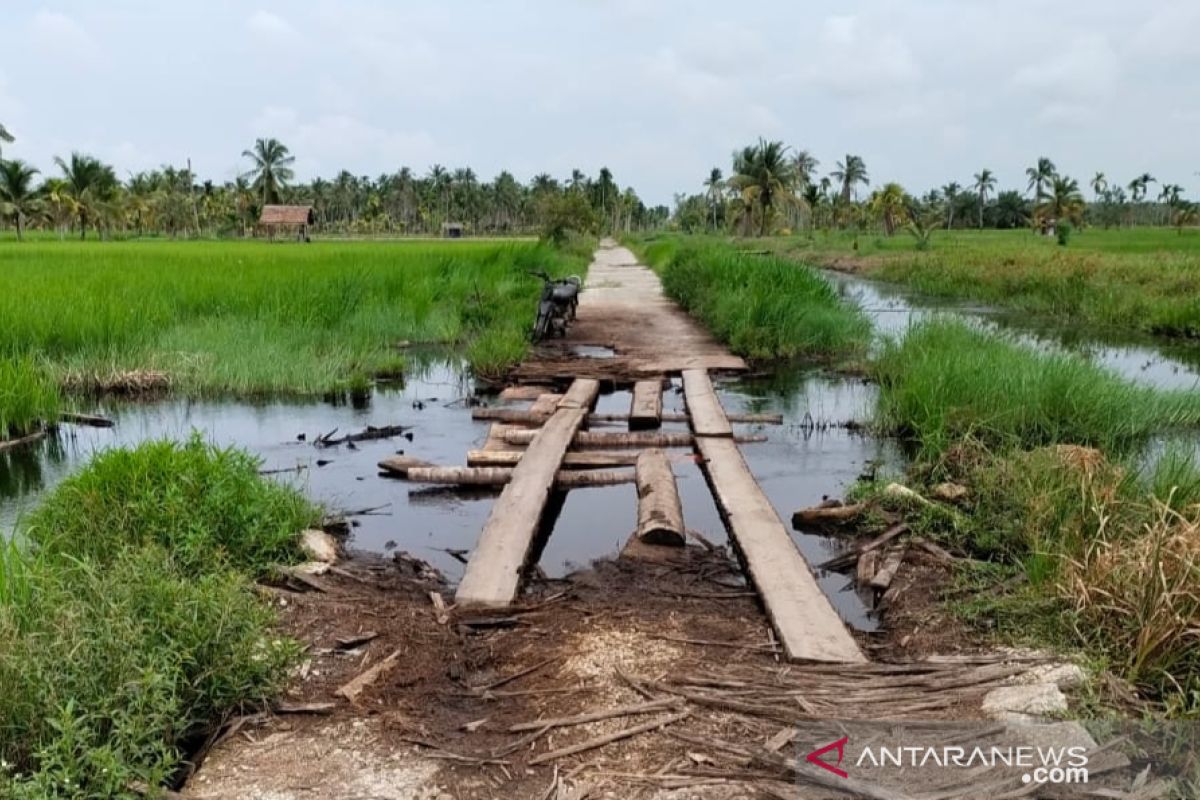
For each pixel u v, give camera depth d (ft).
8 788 8.56
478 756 10.37
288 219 212.84
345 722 11.20
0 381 28.30
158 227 253.03
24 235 209.97
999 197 299.17
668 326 52.75
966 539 17.57
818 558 17.88
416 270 65.05
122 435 28.45
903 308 67.72
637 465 22.70
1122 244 134.10
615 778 9.86
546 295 46.65
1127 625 12.09
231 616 11.62
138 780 9.59
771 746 10.26
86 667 10.03
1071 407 25.45
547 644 13.42
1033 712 10.60
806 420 29.32
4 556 13.92
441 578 16.74
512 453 24.09
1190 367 40.55
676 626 14.07
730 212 220.23
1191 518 15.39
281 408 32.42
